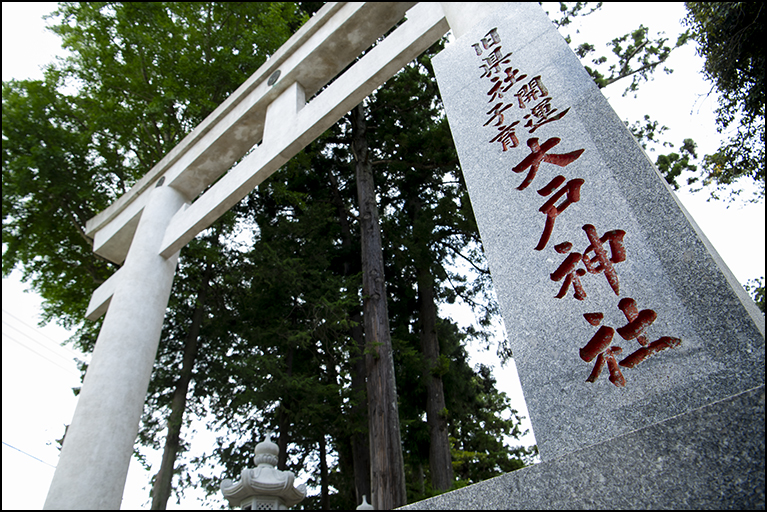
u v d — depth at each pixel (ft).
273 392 35.12
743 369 7.39
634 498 6.48
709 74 25.02
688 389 7.63
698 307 8.22
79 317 36.29
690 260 8.64
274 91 20.21
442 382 42.63
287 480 14.71
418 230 44.21
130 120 34.42
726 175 26.40
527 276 10.15
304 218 44.86
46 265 34.86
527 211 10.90
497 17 14.40
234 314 41.78
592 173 10.52
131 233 23.52
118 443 15.31
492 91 13.16
